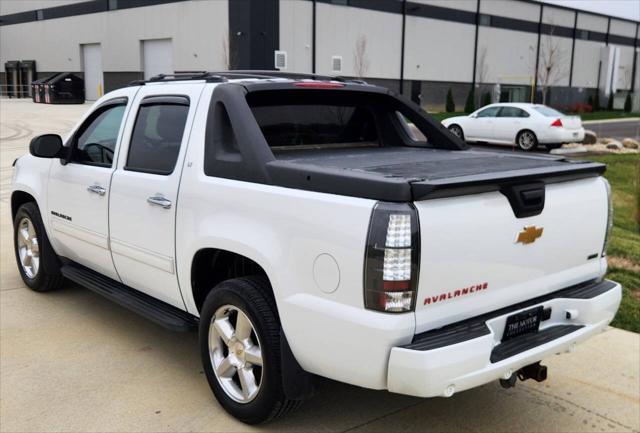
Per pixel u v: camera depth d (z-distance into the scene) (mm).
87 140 4629
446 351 2643
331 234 2773
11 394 3711
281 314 3031
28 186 5258
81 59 46875
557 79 52812
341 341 2771
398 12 41250
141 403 3635
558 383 4016
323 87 4055
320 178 2875
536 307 3193
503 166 3336
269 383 3164
